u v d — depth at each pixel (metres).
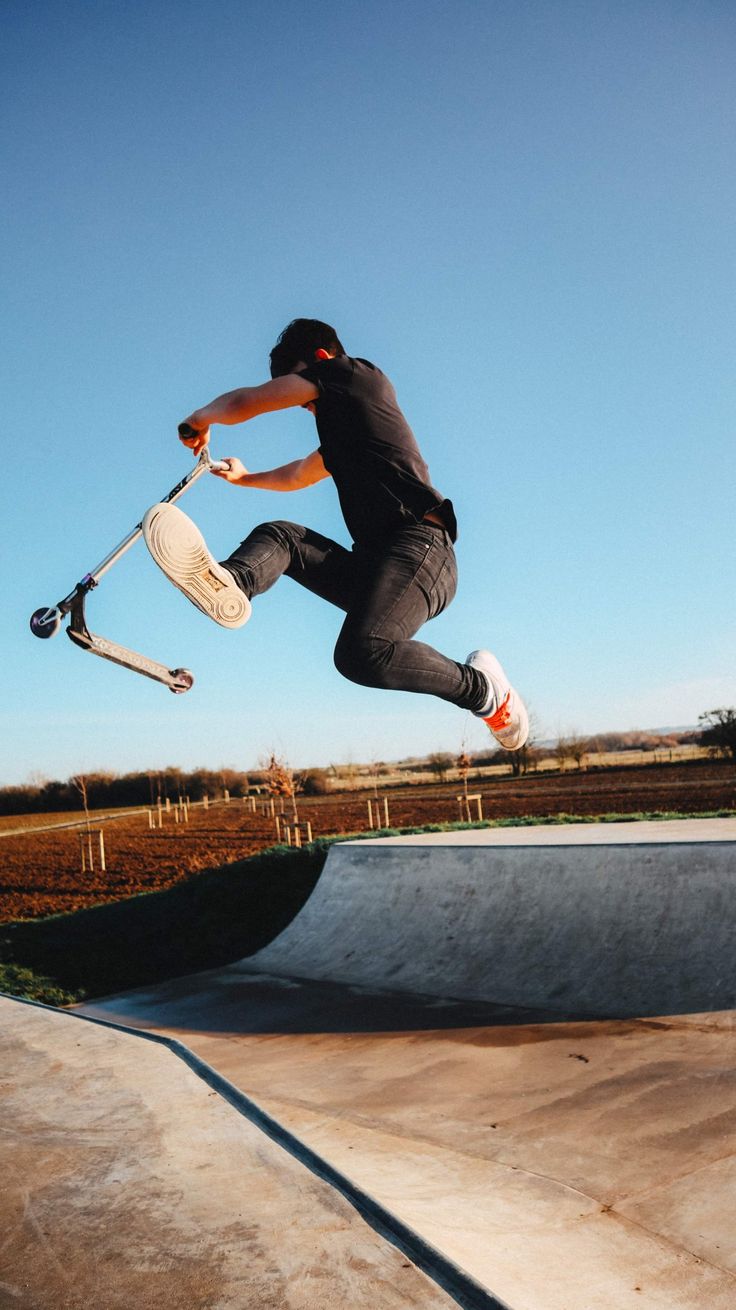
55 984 9.12
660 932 6.29
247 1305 1.56
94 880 17.56
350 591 2.80
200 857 19.83
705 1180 3.21
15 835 31.92
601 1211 3.07
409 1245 1.75
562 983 6.34
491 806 26.19
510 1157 3.67
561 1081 4.61
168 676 2.62
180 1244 1.79
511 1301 2.25
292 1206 1.94
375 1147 3.95
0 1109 2.66
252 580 2.57
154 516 2.35
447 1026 6.01
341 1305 1.55
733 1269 2.61
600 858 7.13
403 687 2.69
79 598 2.39
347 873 9.66
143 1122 2.49
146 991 8.66
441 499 2.61
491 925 7.50
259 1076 5.38
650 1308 2.42
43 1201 2.03
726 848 6.30
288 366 2.91
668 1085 4.29
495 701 2.97
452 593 2.73
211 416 2.60
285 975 8.39
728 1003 5.33
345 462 2.65
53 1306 1.59
